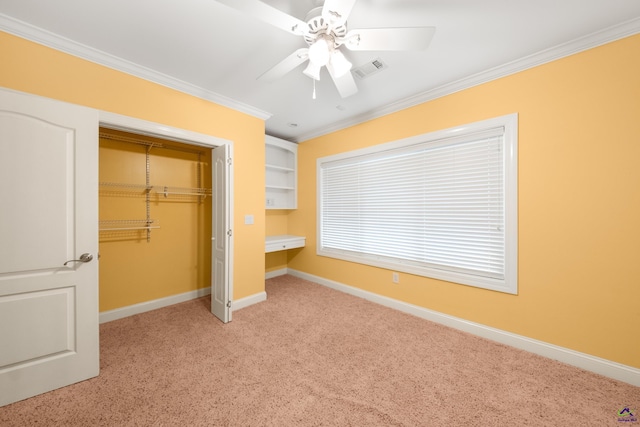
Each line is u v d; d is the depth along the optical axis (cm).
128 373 179
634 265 168
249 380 172
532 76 205
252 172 311
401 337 231
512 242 214
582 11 156
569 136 190
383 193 316
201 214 337
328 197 386
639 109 166
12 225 150
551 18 162
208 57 206
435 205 269
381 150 310
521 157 211
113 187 267
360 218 342
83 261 169
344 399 155
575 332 188
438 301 263
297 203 432
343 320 266
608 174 176
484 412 146
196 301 320
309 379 174
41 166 158
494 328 226
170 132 241
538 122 203
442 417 142
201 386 166
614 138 173
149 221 288
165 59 208
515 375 178
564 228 192
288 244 391
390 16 163
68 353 167
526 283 209
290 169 421
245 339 227
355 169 348
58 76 185
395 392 161
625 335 171
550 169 198
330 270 379
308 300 324
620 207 172
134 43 188
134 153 281
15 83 170
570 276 190
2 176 148
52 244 161
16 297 152
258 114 311
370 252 331
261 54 202
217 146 278
